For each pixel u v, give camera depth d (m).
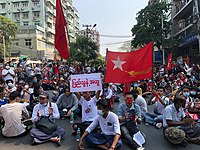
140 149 5.36
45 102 6.42
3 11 57.25
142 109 7.79
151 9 36.28
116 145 5.34
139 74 7.29
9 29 40.31
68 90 8.41
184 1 35.69
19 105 6.32
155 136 6.54
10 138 6.27
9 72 12.48
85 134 5.44
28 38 50.72
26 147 5.67
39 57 50.06
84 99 6.68
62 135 6.42
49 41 57.94
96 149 5.51
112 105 9.84
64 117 8.43
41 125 5.96
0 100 7.43
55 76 19.55
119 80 7.26
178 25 38.97
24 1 56.34
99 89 6.62
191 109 7.92
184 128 5.88
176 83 12.84
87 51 41.28
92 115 6.58
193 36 27.80
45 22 56.81
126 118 5.91
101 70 21.89
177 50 36.97
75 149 5.56
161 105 7.66
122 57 7.29
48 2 57.94
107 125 5.39
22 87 10.59
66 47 8.68
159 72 22.17
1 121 6.64
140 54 7.30
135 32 37.84
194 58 32.38
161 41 36.03
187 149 5.57
